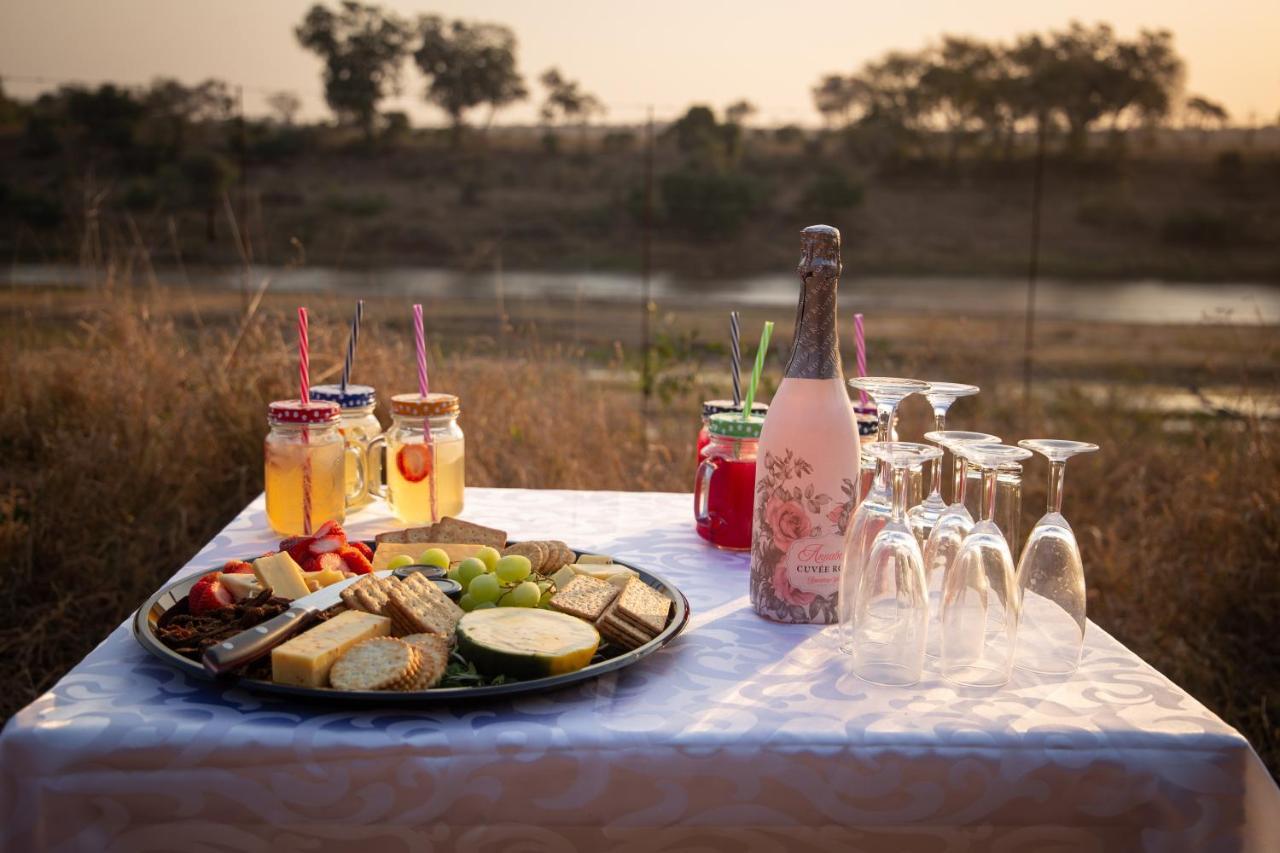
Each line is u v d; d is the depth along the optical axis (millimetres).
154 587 3510
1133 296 11078
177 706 1099
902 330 10289
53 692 1131
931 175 12016
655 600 1369
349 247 11586
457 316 9797
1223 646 3418
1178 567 3760
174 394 4137
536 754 1040
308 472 1764
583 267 12102
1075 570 1246
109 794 1032
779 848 1074
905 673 1196
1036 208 7375
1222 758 1067
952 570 1223
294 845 1047
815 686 1196
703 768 1052
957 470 1316
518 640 1183
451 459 1908
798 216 12195
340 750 1027
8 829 1032
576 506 2086
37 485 3791
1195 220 11062
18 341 4652
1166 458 4863
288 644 1141
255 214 10531
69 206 9273
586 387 4906
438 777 1033
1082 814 1072
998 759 1063
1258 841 1073
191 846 1046
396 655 1135
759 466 1414
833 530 1379
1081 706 1149
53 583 3408
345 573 1422
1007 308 11305
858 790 1060
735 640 1342
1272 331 6484
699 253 12172
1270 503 3828
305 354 1798
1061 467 1264
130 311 4590
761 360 1723
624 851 1064
